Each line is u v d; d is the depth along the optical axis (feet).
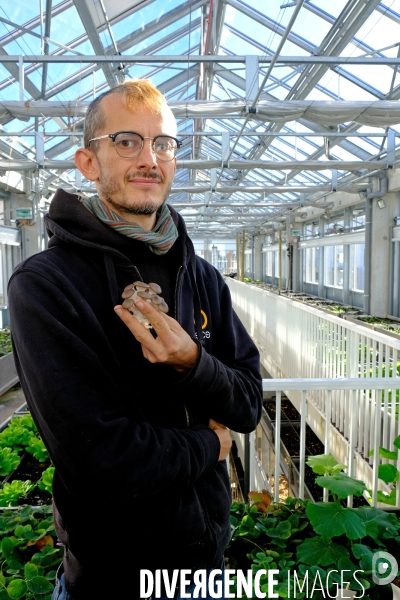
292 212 52.95
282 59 15.90
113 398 2.91
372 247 33.65
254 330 33.53
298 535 6.66
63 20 15.94
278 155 35.29
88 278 3.19
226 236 102.73
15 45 17.22
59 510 3.17
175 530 3.13
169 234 3.55
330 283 51.19
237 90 24.77
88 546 3.13
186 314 3.61
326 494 7.40
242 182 49.42
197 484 3.34
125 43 18.66
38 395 2.73
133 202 3.26
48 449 2.85
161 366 3.27
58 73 19.27
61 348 2.78
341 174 36.40
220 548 3.42
